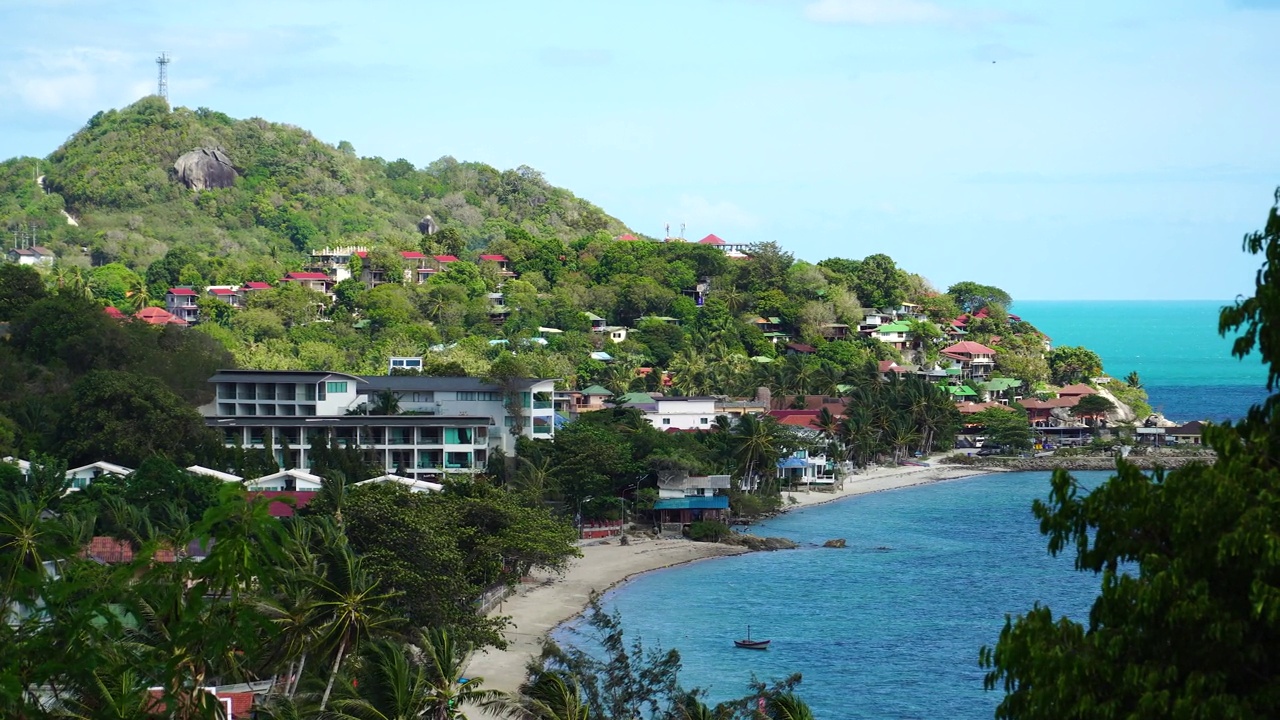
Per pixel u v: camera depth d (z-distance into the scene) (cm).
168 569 4331
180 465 13850
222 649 4175
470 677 9225
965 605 12081
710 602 12094
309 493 12900
